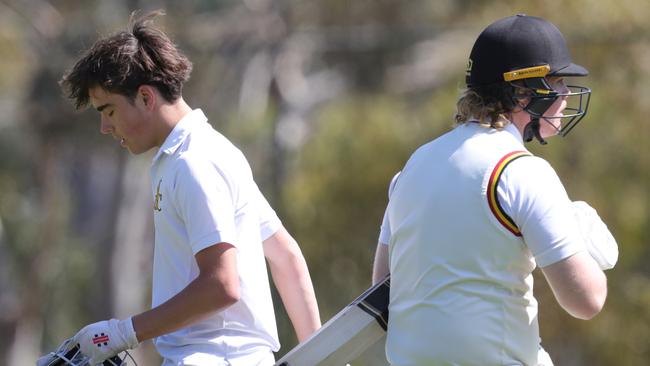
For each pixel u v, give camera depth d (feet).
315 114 176.76
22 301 212.23
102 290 213.05
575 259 35.01
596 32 142.92
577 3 143.84
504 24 37.63
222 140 40.57
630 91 140.67
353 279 147.95
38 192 203.41
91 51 40.98
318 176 147.64
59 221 211.41
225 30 182.91
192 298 38.04
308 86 187.32
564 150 137.08
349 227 146.61
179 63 41.11
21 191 203.10
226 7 185.06
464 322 35.60
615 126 137.28
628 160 137.28
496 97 37.32
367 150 146.20
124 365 39.68
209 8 184.14
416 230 36.86
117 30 42.63
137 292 217.15
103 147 198.70
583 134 136.26
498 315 35.63
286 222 150.61
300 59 187.62
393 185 39.60
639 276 138.62
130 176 208.23
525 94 37.17
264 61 184.96
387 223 40.86
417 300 36.52
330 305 149.38
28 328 214.28
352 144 147.33
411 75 177.17
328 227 146.92
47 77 186.70
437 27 172.86
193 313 38.11
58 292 214.48
